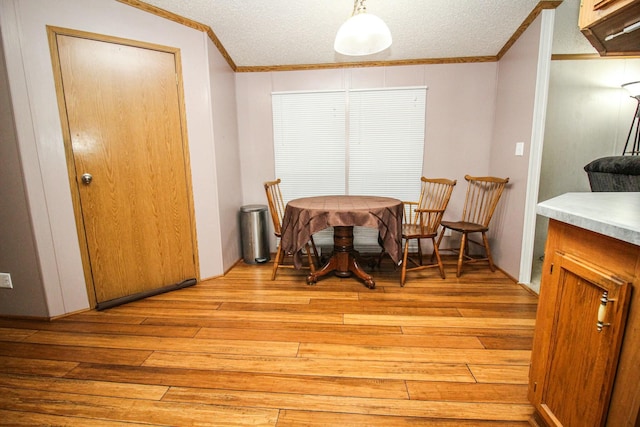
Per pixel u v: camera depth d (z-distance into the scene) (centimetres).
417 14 243
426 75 314
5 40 177
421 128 322
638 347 74
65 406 135
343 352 170
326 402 136
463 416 128
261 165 348
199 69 255
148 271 246
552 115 306
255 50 297
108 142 218
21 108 185
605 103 302
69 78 200
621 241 78
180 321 206
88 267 219
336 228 278
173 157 247
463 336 184
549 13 223
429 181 304
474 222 327
